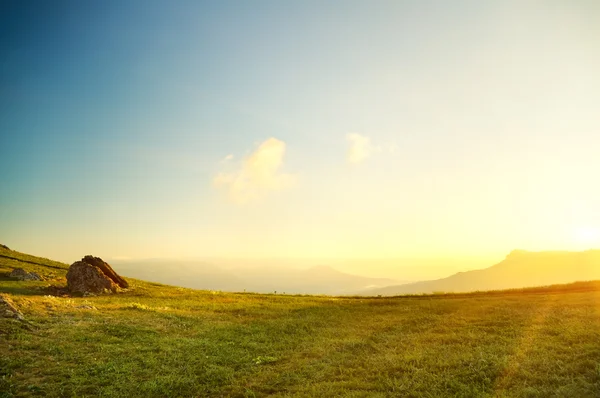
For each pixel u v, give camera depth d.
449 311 33.50
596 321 23.62
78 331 24.05
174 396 15.76
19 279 50.97
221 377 17.91
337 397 14.20
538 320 26.03
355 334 26.23
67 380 16.83
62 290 46.44
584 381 13.31
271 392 15.97
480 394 13.23
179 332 26.75
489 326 25.53
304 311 37.81
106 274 53.97
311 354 21.34
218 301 45.84
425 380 15.23
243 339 25.30
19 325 23.00
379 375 16.50
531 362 16.19
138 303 39.38
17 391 15.50
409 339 23.27
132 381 17.16
